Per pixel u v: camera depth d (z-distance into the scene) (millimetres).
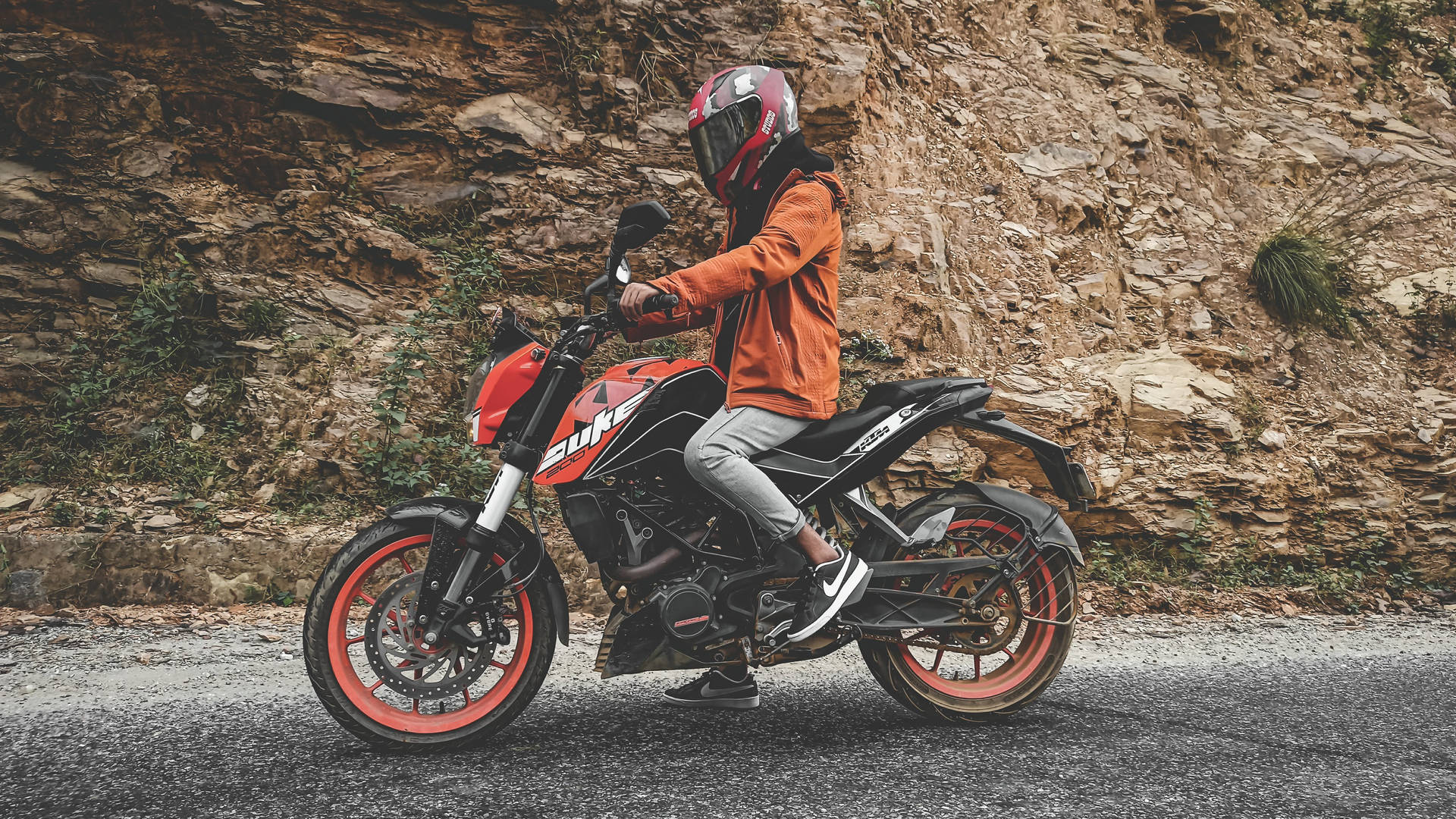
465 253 6418
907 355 6434
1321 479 6574
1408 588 6164
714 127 2924
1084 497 3211
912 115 7867
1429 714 3402
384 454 5383
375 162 6578
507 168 6730
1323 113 10234
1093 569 5754
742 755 2785
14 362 5570
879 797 2453
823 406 2953
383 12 6695
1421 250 9070
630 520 2906
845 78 7078
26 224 5859
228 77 6395
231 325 5926
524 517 5227
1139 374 6859
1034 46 9086
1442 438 7070
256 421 5578
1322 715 3359
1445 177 9797
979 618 3170
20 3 6164
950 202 7496
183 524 4941
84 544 4652
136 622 4340
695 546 2926
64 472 5262
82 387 5539
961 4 8977
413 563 4906
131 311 5918
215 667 3674
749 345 2896
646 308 2646
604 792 2463
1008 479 6062
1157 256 8047
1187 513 6090
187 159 6336
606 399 2881
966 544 3281
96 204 6020
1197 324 7590
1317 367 7551
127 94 6246
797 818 2305
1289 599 5789
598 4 7055
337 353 5898
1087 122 8617
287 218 6324
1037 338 6945
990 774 2656
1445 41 11742
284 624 4383
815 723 3150
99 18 6266
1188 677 3920
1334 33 11258
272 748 2793
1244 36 10336
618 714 3213
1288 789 2578
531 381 2914
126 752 2744
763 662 2969
